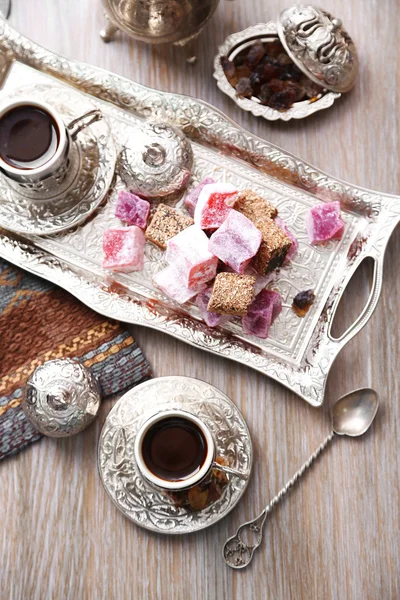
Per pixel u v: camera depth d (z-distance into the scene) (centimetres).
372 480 78
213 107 76
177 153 74
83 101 76
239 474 71
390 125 79
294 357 76
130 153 74
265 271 74
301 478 78
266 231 73
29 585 76
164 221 74
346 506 78
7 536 76
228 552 77
